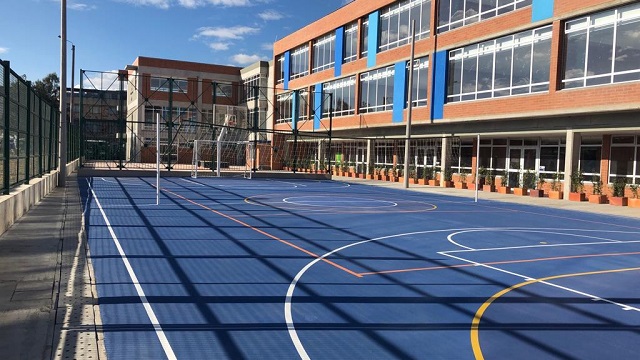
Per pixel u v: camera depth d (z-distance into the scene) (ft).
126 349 16.98
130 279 25.76
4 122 38.75
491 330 19.86
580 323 21.01
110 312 20.62
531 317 21.65
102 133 198.59
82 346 17.08
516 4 87.20
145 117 185.37
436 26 106.42
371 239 40.37
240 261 30.76
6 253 30.27
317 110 155.02
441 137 104.83
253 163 148.05
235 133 147.64
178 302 22.22
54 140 81.51
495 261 33.19
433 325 20.26
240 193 81.15
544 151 91.81
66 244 33.91
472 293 25.20
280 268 29.25
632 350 18.15
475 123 97.19
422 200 77.51
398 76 118.11
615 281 28.58
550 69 79.61
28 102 50.11
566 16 76.89
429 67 107.04
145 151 182.91
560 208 69.82
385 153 129.90
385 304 22.86
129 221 45.73
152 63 187.32
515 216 59.72
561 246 39.75
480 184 99.91
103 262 29.30
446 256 34.42
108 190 77.15
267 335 18.62
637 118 68.95
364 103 133.59
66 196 64.75
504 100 88.22
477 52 95.76
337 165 148.25
